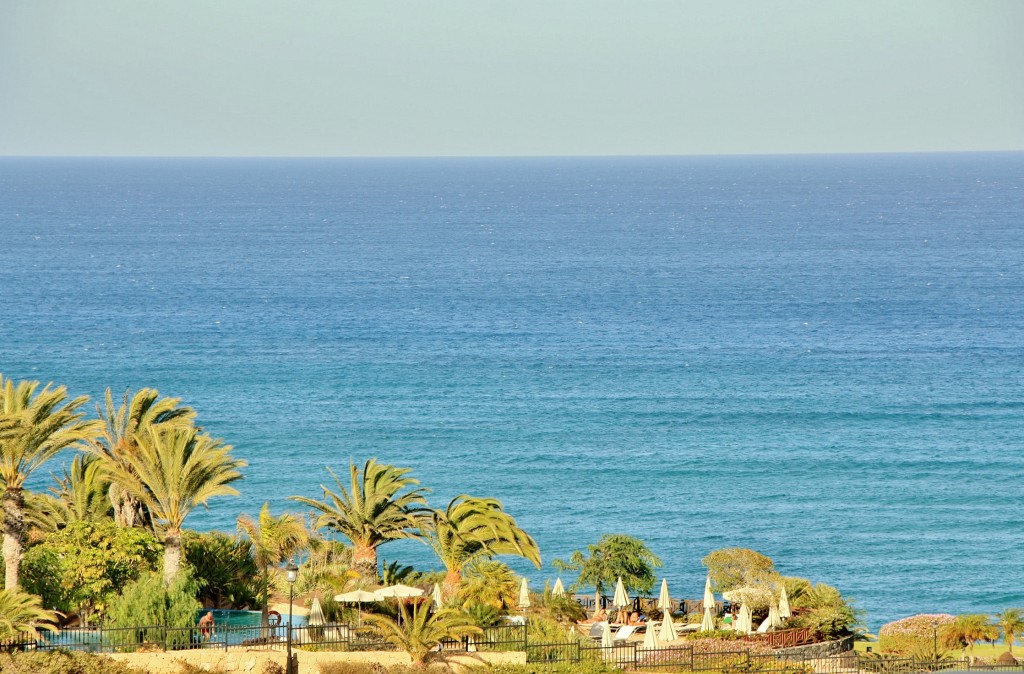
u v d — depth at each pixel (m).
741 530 86.56
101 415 51.62
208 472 45.72
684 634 50.94
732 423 124.56
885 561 79.25
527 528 87.19
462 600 47.97
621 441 116.12
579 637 46.81
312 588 50.06
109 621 42.84
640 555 57.75
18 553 42.94
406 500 54.22
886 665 47.78
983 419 125.75
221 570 48.31
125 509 50.53
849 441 116.12
